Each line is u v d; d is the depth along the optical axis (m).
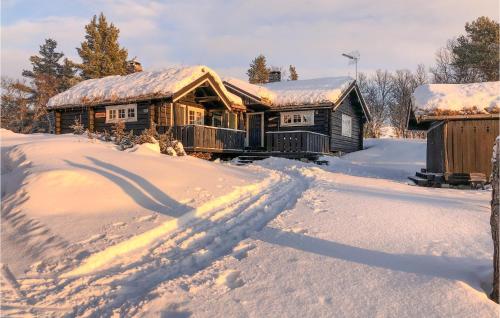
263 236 6.25
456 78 44.78
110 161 10.45
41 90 38.62
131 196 8.08
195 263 5.37
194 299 4.20
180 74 18.39
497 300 3.98
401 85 53.69
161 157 12.38
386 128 56.12
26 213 6.93
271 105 23.03
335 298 4.08
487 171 13.23
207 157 18.89
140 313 3.99
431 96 13.95
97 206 7.40
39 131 39.06
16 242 5.92
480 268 4.72
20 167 9.53
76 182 8.27
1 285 4.69
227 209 8.19
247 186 10.42
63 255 5.39
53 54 47.75
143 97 17.73
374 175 17.50
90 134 15.12
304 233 6.30
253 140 24.09
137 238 6.02
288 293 4.23
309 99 22.23
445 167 13.52
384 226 6.65
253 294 4.26
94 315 4.05
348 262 5.00
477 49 35.81
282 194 10.17
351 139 25.91
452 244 5.68
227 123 23.00
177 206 7.82
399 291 4.15
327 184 11.88
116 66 34.22
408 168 19.36
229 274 4.84
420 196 10.03
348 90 23.41
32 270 5.05
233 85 22.53
